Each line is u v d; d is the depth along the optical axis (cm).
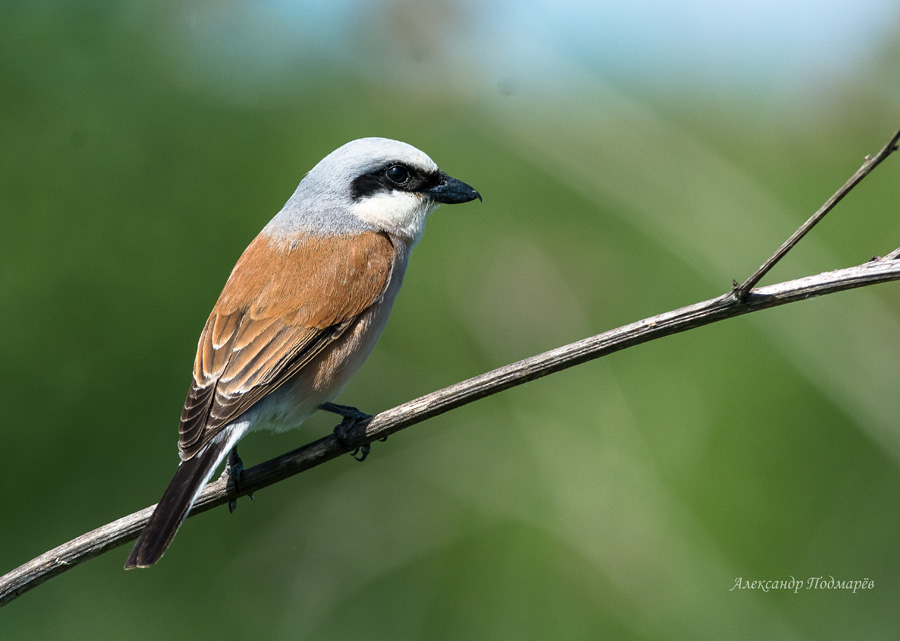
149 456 1126
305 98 1334
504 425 1102
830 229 1230
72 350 1126
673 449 1088
